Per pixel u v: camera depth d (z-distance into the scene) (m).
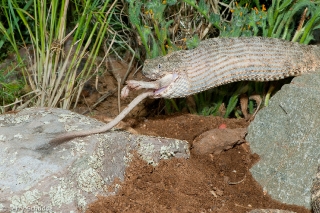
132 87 1.16
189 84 1.18
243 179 1.19
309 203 1.14
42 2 1.29
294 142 1.17
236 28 1.26
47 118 1.16
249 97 1.30
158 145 1.17
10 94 1.33
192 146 1.22
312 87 1.18
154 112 1.39
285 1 1.23
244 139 1.22
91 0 1.36
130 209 1.10
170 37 1.32
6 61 1.45
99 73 1.41
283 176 1.17
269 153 1.19
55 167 1.08
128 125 1.26
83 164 1.10
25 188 1.07
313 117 1.16
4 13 1.38
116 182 1.13
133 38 1.38
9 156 1.09
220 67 1.19
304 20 1.28
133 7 1.24
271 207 1.15
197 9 1.25
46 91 1.31
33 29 1.41
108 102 1.43
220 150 1.21
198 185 1.16
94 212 1.09
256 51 1.20
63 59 1.40
